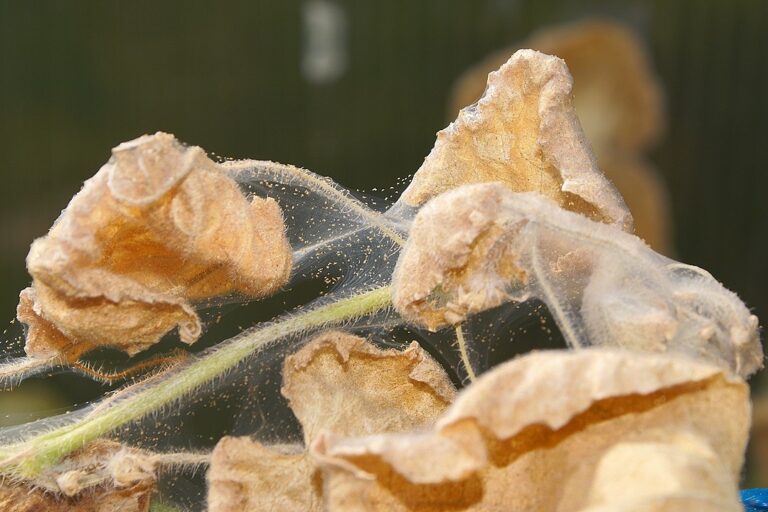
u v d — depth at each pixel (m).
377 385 0.31
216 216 0.30
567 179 0.31
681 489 0.27
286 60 1.13
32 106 1.11
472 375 0.31
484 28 1.09
